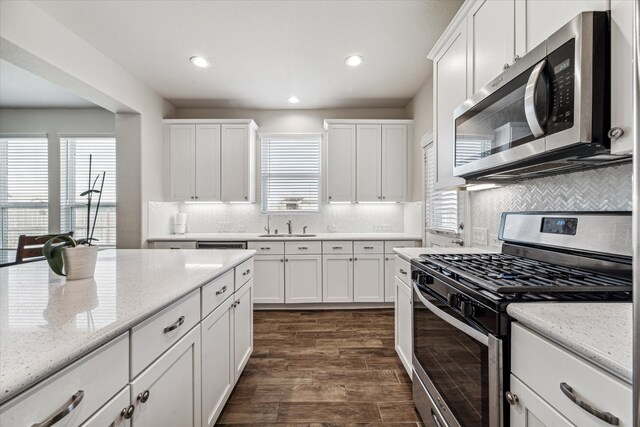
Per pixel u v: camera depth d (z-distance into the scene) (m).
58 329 0.68
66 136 3.91
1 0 1.76
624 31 0.76
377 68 2.86
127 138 3.11
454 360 1.13
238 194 3.60
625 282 0.94
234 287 1.73
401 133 3.59
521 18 1.16
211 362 1.38
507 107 1.15
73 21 2.13
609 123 0.80
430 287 1.33
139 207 3.12
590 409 0.55
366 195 3.61
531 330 0.75
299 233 3.93
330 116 3.94
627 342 0.57
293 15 2.09
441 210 2.72
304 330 2.75
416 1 1.96
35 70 2.17
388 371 2.04
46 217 3.95
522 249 1.48
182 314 1.10
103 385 0.69
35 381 0.51
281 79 3.09
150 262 1.63
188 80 3.10
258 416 1.61
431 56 2.02
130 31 2.26
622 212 1.00
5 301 0.90
